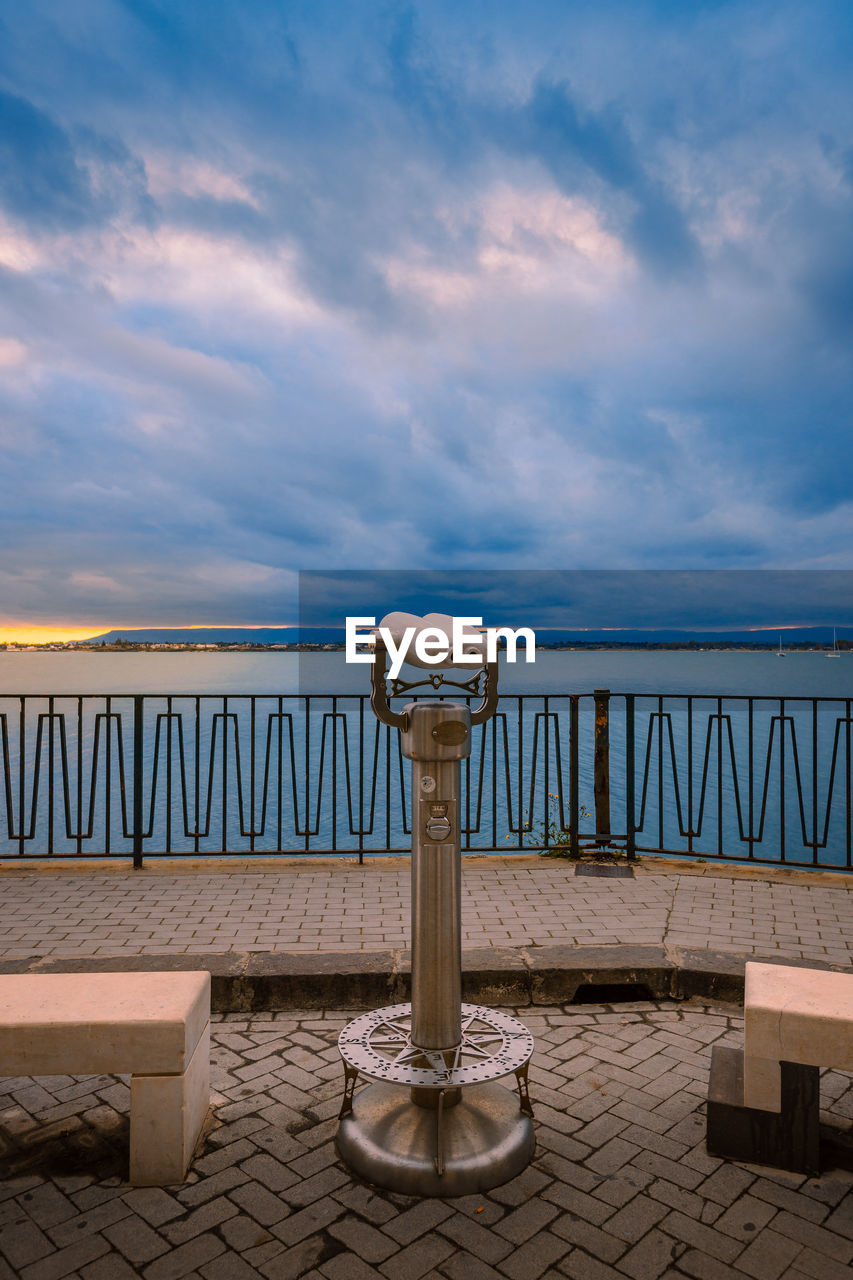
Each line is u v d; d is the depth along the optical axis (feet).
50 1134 9.28
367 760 110.73
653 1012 12.54
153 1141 8.26
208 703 247.29
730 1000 12.72
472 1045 9.32
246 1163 8.65
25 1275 6.97
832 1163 8.70
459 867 8.96
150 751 123.65
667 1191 8.18
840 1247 7.37
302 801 86.28
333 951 13.57
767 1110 8.60
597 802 19.94
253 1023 12.19
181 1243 7.39
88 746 131.95
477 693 9.30
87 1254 7.25
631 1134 9.20
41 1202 8.04
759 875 18.24
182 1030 8.27
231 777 101.19
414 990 8.93
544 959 13.17
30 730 167.02
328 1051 11.28
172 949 13.75
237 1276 6.97
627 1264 7.12
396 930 14.75
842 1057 8.25
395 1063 8.64
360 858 19.77
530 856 20.01
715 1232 7.56
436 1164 8.07
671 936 14.37
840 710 201.98
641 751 127.03
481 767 19.51
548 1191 8.16
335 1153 8.84
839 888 17.30
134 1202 8.01
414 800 8.93
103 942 14.10
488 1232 7.55
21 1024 8.24
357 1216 7.79
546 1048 11.34
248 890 17.33
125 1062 8.26
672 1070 10.69
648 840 83.05
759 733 152.46
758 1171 8.53
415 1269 7.05
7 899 16.67
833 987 9.03
